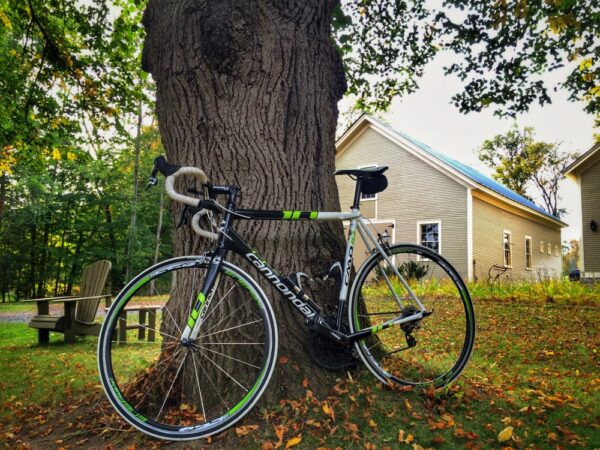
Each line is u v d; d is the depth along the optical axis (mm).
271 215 2518
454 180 18016
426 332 4312
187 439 2217
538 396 2887
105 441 2381
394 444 2154
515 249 21734
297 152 2832
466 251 17562
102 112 9031
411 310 2803
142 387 2699
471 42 7098
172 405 2611
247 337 2543
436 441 2168
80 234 28938
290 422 2262
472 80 7484
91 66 8406
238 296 2615
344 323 2646
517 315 7148
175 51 2824
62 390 3609
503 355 4438
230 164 2723
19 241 28031
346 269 2676
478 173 24984
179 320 2744
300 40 2934
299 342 2586
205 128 2764
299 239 2727
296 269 2674
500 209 20438
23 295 29609
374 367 2602
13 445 2479
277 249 2680
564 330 5891
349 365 2615
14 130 9578
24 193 26875
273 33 2832
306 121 2895
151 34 3018
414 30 7469
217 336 2568
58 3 7465
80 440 2424
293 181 2781
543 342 5102
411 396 2553
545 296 9102
